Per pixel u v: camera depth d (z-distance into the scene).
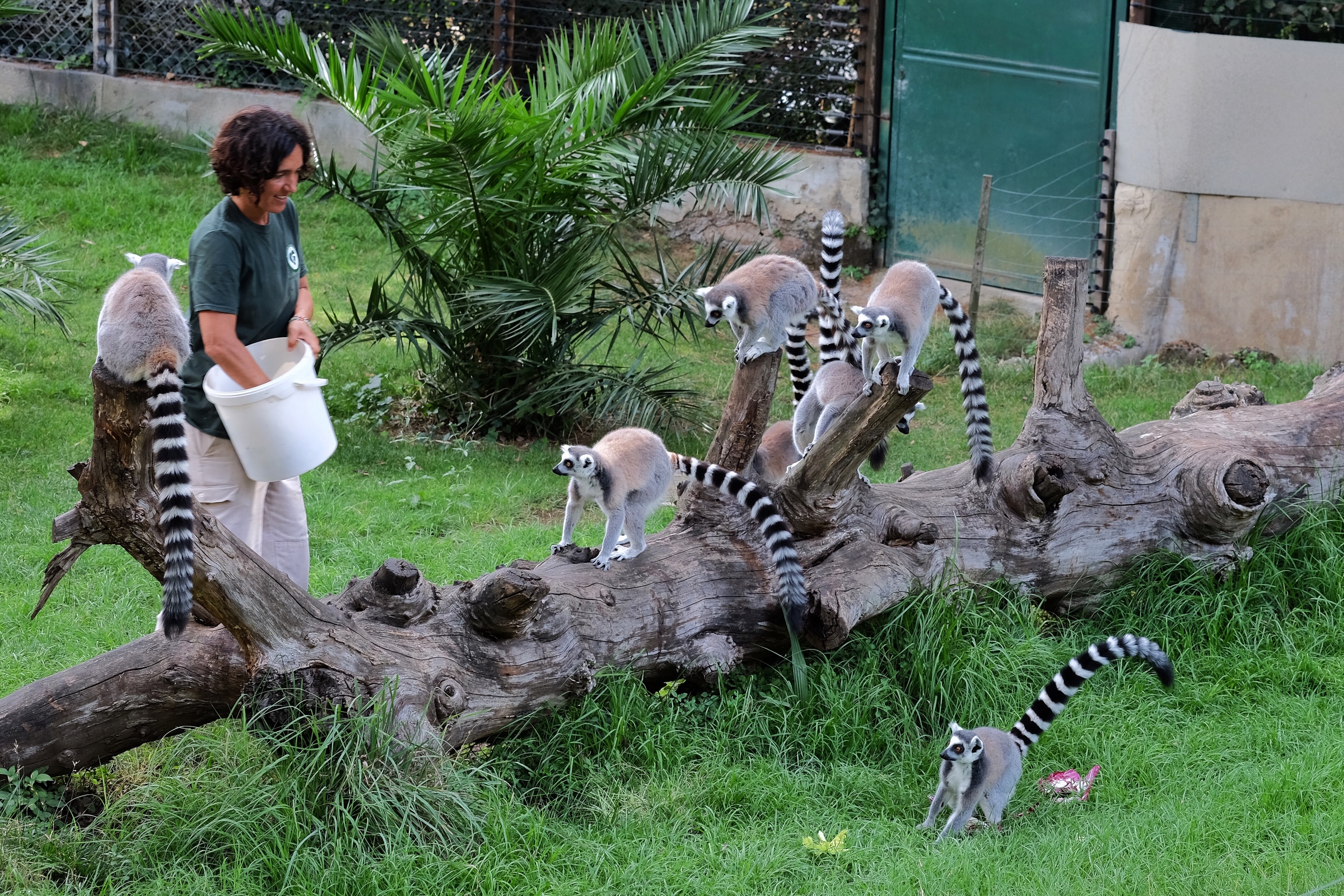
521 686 4.82
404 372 10.20
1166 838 4.56
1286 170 11.02
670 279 9.42
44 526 7.04
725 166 9.02
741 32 9.09
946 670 5.54
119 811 4.35
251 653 4.35
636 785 4.83
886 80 12.95
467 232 9.14
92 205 12.16
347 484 8.12
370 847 4.19
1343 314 11.11
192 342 4.42
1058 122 12.09
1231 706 5.79
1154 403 10.35
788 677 5.57
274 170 4.20
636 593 5.28
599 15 13.24
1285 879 4.19
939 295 5.92
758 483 6.00
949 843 4.52
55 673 4.69
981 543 6.18
